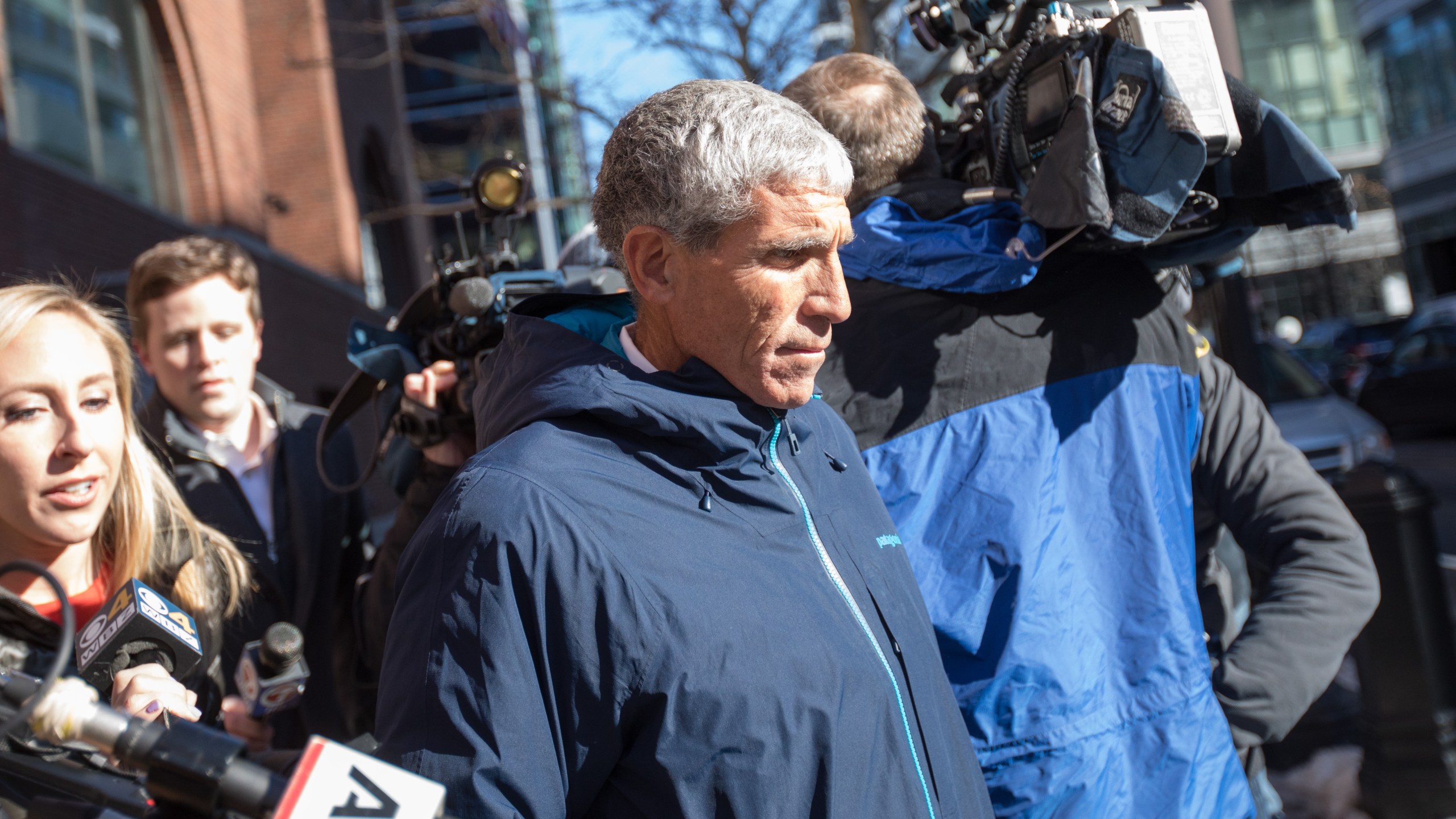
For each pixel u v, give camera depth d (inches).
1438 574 133.7
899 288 70.6
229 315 98.3
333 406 91.9
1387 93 1054.4
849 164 52.3
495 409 55.5
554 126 315.9
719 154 49.1
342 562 104.3
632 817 47.3
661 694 46.1
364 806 36.2
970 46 82.3
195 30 352.5
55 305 63.9
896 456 68.8
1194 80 64.3
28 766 43.9
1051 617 66.3
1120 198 63.2
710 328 51.5
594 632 46.4
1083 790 65.0
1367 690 136.7
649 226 51.3
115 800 42.8
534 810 44.9
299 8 487.8
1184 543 72.1
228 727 73.0
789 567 51.8
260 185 410.9
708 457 51.8
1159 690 67.9
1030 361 69.7
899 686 53.9
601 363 52.2
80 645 57.4
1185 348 74.7
